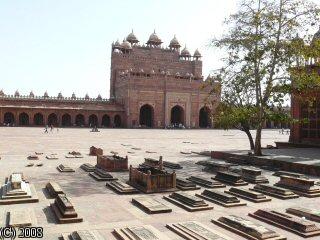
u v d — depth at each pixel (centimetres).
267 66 1412
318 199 775
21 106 4969
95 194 791
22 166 1213
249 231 524
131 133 3856
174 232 535
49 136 3045
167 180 827
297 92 1495
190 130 5084
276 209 681
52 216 605
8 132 3512
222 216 595
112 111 5503
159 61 6656
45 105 5156
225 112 1538
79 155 1577
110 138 2972
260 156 1378
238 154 1455
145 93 5569
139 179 858
